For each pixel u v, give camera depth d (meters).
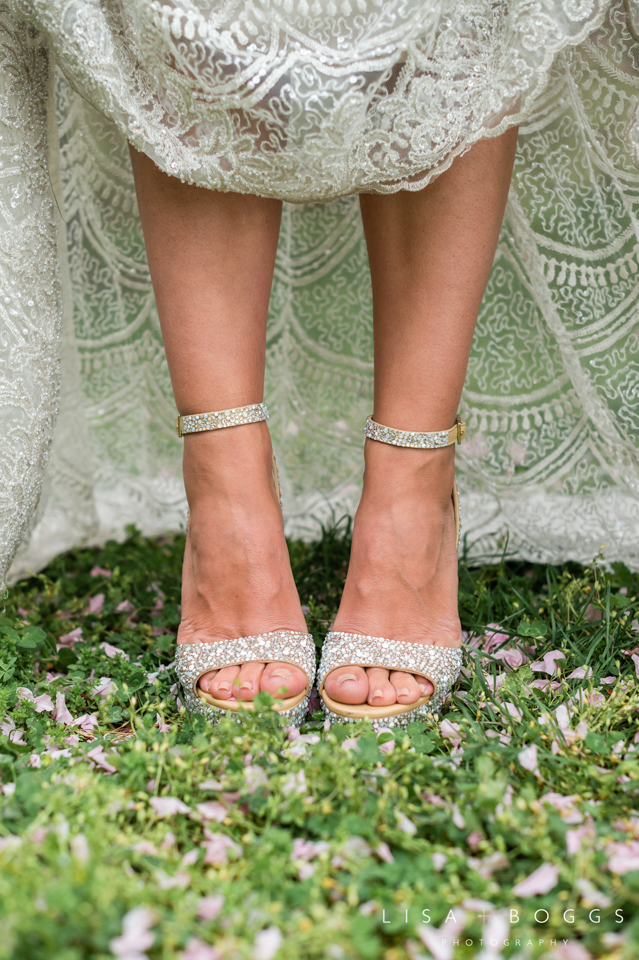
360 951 0.81
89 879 0.82
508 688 1.01
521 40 0.94
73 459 1.32
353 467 1.34
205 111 0.95
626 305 1.15
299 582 1.22
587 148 1.11
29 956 0.80
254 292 1.03
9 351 1.05
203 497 1.05
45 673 1.09
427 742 0.95
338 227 1.26
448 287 1.03
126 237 1.26
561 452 1.25
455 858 0.86
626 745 0.96
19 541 1.12
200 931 0.82
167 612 1.19
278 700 1.00
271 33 0.93
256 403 1.05
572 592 1.15
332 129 0.94
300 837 0.90
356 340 1.29
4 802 0.90
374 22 0.93
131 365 1.33
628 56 1.04
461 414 1.26
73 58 0.96
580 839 0.87
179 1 0.93
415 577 1.06
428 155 0.97
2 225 1.02
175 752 0.93
